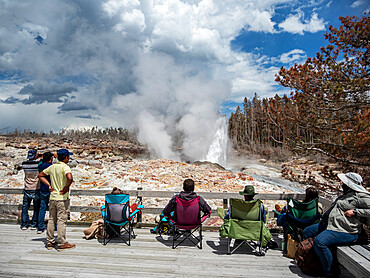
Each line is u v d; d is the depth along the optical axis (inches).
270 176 692.1
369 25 266.7
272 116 321.7
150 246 200.8
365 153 255.0
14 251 186.7
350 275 155.0
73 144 1055.6
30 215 348.5
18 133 1189.7
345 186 153.7
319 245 148.3
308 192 181.9
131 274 153.4
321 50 296.7
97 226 218.8
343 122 278.4
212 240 218.4
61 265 164.4
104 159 811.4
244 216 185.0
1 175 557.9
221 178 566.6
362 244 147.4
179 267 164.2
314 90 287.4
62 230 187.8
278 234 237.1
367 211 139.4
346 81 276.7
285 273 158.2
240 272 158.6
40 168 223.1
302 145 301.7
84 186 499.5
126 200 197.2
